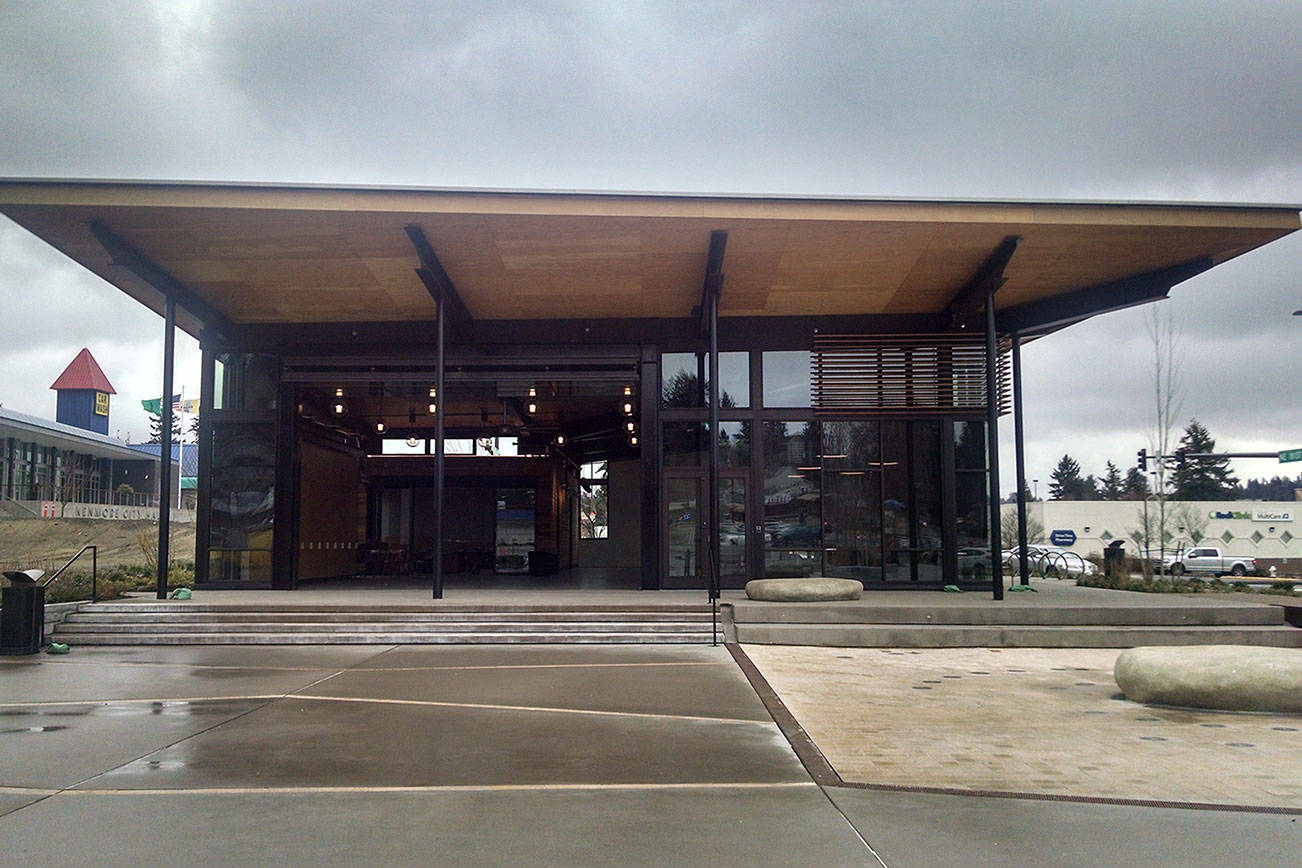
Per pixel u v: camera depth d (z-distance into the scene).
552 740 7.46
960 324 18.52
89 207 13.61
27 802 5.73
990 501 16.53
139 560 28.62
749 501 18.53
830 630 13.53
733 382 18.91
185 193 13.59
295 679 10.45
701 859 4.75
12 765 6.63
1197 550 42.50
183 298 17.30
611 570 29.75
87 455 49.41
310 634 13.76
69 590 15.51
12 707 8.84
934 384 18.69
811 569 18.39
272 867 4.60
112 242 14.67
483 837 5.08
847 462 18.62
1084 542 55.59
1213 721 8.28
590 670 11.09
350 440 23.95
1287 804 5.74
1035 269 16.52
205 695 9.46
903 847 4.94
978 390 18.67
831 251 15.59
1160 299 16.95
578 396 20.31
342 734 7.65
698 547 18.45
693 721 8.20
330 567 21.80
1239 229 14.31
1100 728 7.98
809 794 5.98
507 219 14.20
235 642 13.63
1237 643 13.43
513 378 18.58
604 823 5.34
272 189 13.65
